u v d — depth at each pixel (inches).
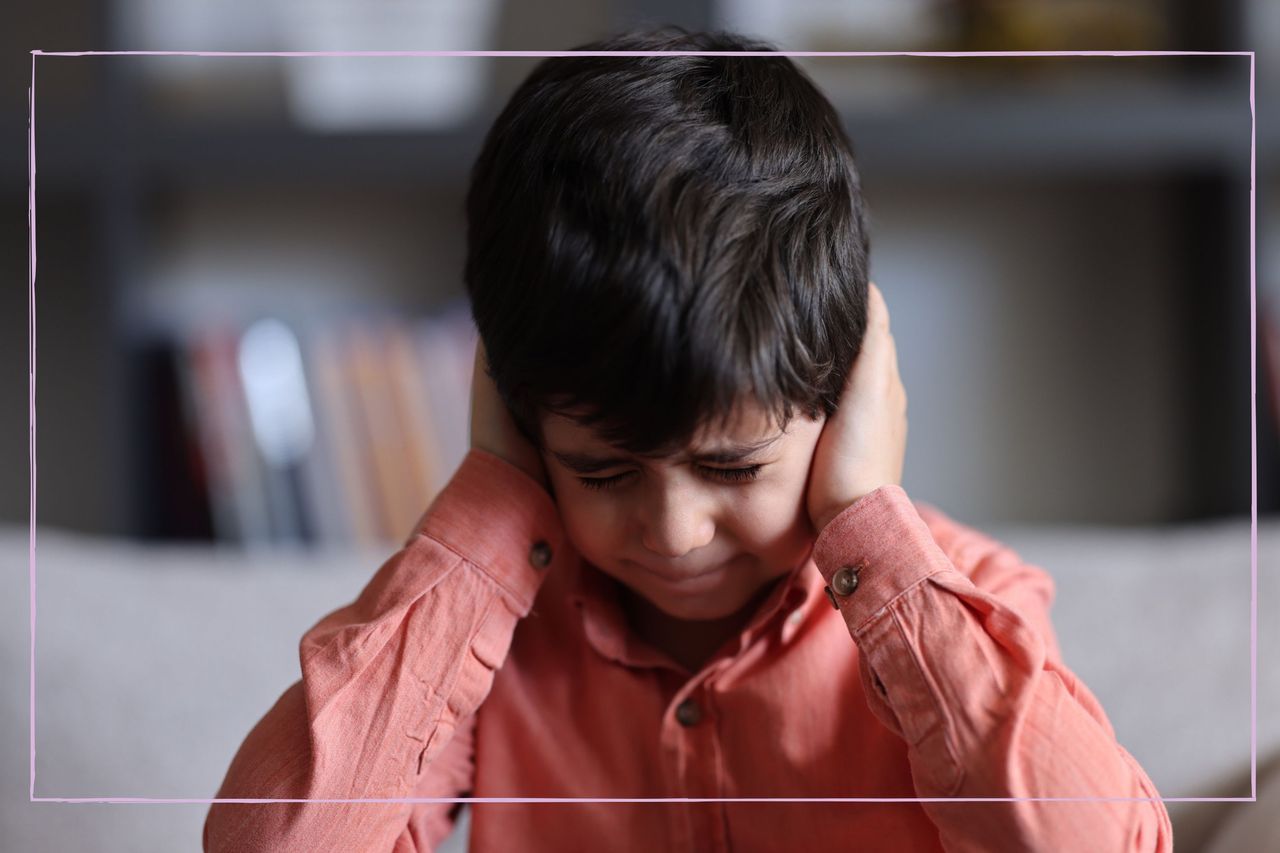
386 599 29.8
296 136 59.6
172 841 36.9
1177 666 40.1
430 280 69.0
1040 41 62.7
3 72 64.1
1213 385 63.4
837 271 26.5
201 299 68.0
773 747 30.5
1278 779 34.9
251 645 41.5
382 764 28.9
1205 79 61.4
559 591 32.9
